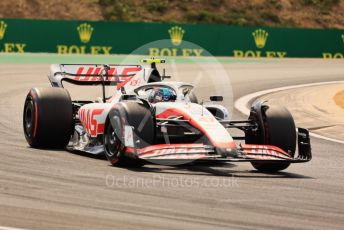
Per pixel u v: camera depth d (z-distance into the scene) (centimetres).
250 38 14588
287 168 3647
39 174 3033
